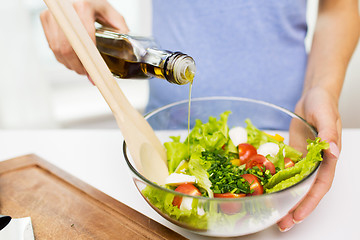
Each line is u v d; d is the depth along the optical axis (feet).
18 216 2.61
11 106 6.84
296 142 2.65
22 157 3.30
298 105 3.05
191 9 3.91
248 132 3.00
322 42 3.67
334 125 2.43
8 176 3.07
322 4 3.93
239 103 3.02
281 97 4.03
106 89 2.46
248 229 2.06
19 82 6.70
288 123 2.77
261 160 2.57
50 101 7.16
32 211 2.65
